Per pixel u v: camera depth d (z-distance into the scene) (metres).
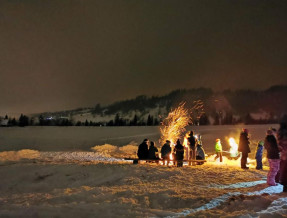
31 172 10.91
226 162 15.68
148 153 14.25
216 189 7.74
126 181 9.48
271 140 8.29
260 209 5.81
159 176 10.12
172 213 5.59
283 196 6.85
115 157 18.75
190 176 10.03
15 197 7.21
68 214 5.53
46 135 39.38
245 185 8.43
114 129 43.72
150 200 6.60
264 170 11.82
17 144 30.30
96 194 7.20
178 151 13.61
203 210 5.75
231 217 5.14
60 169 11.29
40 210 5.76
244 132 12.41
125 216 5.40
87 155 19.73
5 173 10.87
